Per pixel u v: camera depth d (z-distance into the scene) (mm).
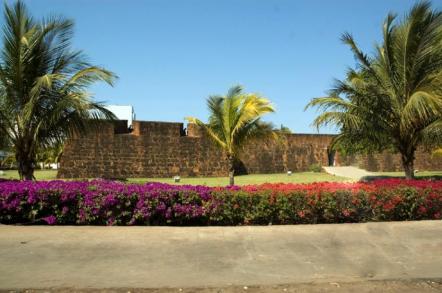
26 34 10555
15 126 10898
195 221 8281
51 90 10633
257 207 8445
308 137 28547
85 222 7996
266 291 4984
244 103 14508
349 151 18422
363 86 12695
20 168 10992
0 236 6953
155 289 4902
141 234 7242
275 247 6691
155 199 8109
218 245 6703
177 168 23953
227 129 14766
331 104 13039
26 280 5047
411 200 9219
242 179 22406
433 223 8703
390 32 12914
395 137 13352
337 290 5078
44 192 7984
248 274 5469
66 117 11062
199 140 24562
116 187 8297
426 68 12516
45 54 10938
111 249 6355
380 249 6785
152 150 23547
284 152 27797
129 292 4809
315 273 5594
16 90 10633
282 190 8664
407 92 12797
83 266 5590
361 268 5852
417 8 12172
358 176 24078
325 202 8688
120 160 22906
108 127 22719
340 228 8078
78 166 22203
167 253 6234
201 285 5055
